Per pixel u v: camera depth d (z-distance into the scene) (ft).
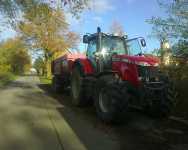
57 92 62.08
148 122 32.73
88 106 43.11
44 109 40.68
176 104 36.22
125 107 30.73
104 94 33.19
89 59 41.88
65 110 40.19
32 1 75.77
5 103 45.78
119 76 33.78
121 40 40.81
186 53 34.12
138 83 32.17
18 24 80.33
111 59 36.60
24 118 34.40
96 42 40.55
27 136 26.99
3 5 76.79
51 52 157.79
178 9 34.37
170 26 34.78
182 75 35.14
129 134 28.17
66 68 55.98
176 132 28.89
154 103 32.63
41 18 81.41
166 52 35.14
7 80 119.03
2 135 27.22
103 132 28.73
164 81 32.68
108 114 31.42
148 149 23.84
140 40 38.06
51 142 25.29
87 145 24.59
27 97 54.13
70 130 29.32
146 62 33.06
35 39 152.76
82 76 41.22
